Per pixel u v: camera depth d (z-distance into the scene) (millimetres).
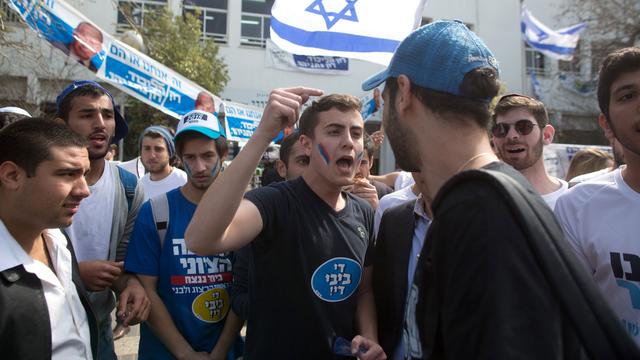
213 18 15281
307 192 1893
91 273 2053
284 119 1449
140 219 2387
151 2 14031
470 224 862
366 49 3154
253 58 15359
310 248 1786
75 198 1634
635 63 1461
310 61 15602
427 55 1063
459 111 1033
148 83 4250
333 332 1793
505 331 764
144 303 2127
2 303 1401
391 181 4508
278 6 3066
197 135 2441
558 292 806
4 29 7234
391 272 2004
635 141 1505
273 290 1757
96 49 3812
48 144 1549
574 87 18172
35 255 1642
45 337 1498
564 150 6398
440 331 925
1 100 9156
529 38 15594
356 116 1942
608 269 1635
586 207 1737
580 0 16953
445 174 1062
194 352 2217
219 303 2387
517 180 947
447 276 888
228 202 1377
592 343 805
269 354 1752
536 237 824
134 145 11922
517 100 2693
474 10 17250
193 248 1412
